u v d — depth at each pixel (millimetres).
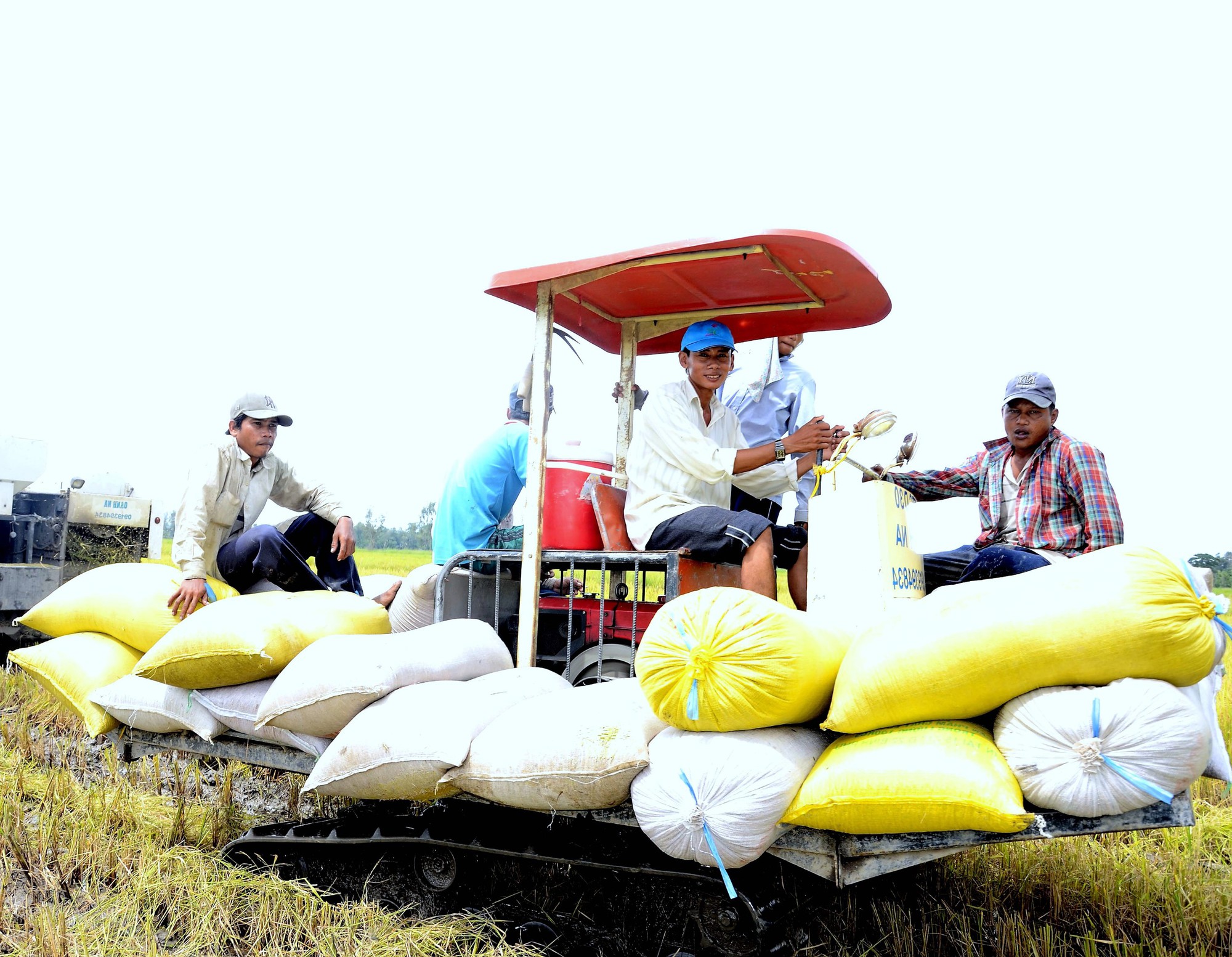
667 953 3449
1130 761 2471
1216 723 3014
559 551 4684
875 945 3420
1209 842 4438
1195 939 3488
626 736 3154
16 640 9516
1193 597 2549
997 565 4031
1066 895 3854
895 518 3939
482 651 4332
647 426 4984
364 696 3740
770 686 2855
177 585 5008
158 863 4020
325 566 6254
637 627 5051
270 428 5625
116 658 4922
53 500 10078
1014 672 2648
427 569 5418
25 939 3449
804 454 5148
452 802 3885
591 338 5695
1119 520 4137
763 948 3268
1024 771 2604
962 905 3750
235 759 4309
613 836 3596
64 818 4598
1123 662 2543
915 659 2771
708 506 4699
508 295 4867
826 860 3012
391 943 3488
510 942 3541
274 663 4137
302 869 4113
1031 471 4355
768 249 4461
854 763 2814
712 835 2904
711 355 5047
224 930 3592
